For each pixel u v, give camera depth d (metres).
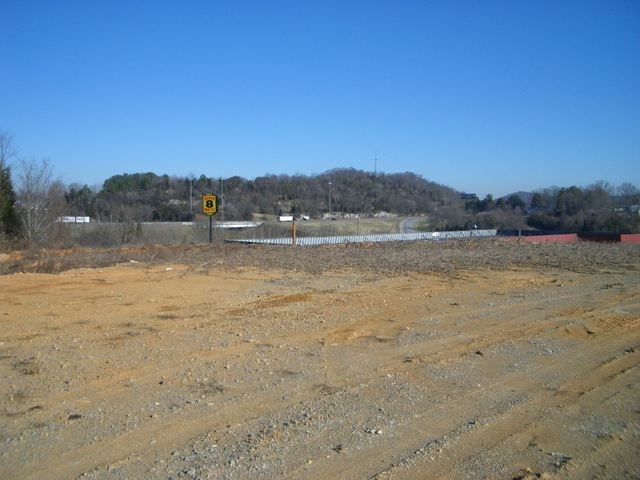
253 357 8.05
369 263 21.42
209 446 5.07
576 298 13.38
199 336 9.36
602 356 8.35
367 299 13.12
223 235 43.84
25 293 14.05
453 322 10.59
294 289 14.80
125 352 8.30
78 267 20.31
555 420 5.84
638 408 6.21
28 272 18.81
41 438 5.25
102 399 6.31
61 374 7.22
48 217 34.06
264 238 42.91
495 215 72.06
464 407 6.17
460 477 4.58
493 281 16.36
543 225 68.12
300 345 8.80
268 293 14.11
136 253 26.27
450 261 22.06
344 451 5.00
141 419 5.72
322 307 12.10
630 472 4.72
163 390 6.62
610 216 61.97
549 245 32.59
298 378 7.09
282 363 7.76
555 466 4.80
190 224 52.53
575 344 9.05
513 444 5.23
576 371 7.59
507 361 8.02
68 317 10.99
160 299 13.18
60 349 8.48
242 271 19.06
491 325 10.37
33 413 5.88
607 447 5.20
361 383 6.93
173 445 5.10
